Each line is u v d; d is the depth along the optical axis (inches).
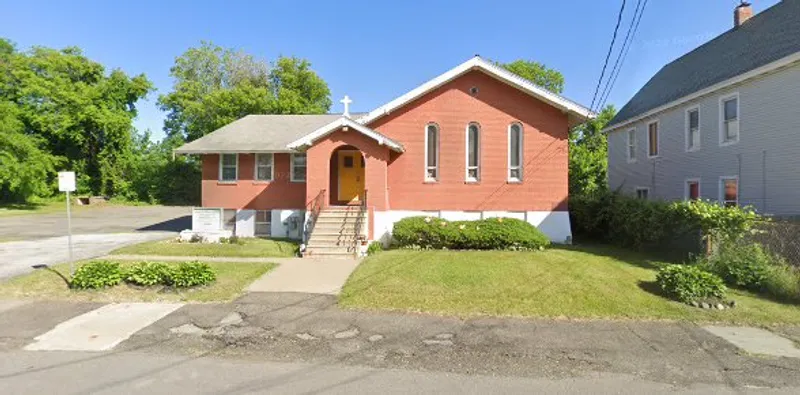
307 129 745.6
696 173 666.8
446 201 604.7
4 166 1243.8
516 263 430.0
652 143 812.0
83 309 287.6
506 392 173.8
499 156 601.0
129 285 336.8
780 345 228.4
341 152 690.8
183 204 1659.7
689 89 686.5
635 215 516.7
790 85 497.7
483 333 245.9
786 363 204.4
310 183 564.7
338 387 177.8
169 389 175.2
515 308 290.0
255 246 561.3
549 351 219.5
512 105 601.3
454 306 295.0
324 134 563.8
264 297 319.6
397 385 180.1
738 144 573.9
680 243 463.8
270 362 205.0
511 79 582.6
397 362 205.3
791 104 495.8
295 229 679.7
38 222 957.8
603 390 176.1
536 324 261.4
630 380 185.9
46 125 1497.3
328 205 567.8
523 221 553.9
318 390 174.9
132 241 629.9
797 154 487.8
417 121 609.6
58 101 1518.2
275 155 693.3
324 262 456.4
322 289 342.6
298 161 690.8
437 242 535.8
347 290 335.3
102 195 1643.7
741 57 602.2
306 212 561.6
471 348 223.5
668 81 826.2
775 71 515.5
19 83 1513.3
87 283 328.8
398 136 609.9
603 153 1128.2
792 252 358.0
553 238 589.9
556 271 393.7
